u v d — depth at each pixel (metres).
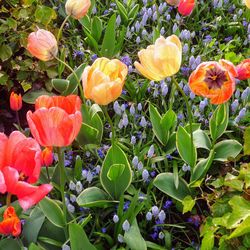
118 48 0.88
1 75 0.78
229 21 0.99
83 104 0.70
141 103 0.80
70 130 0.47
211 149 0.69
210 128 0.68
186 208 0.61
